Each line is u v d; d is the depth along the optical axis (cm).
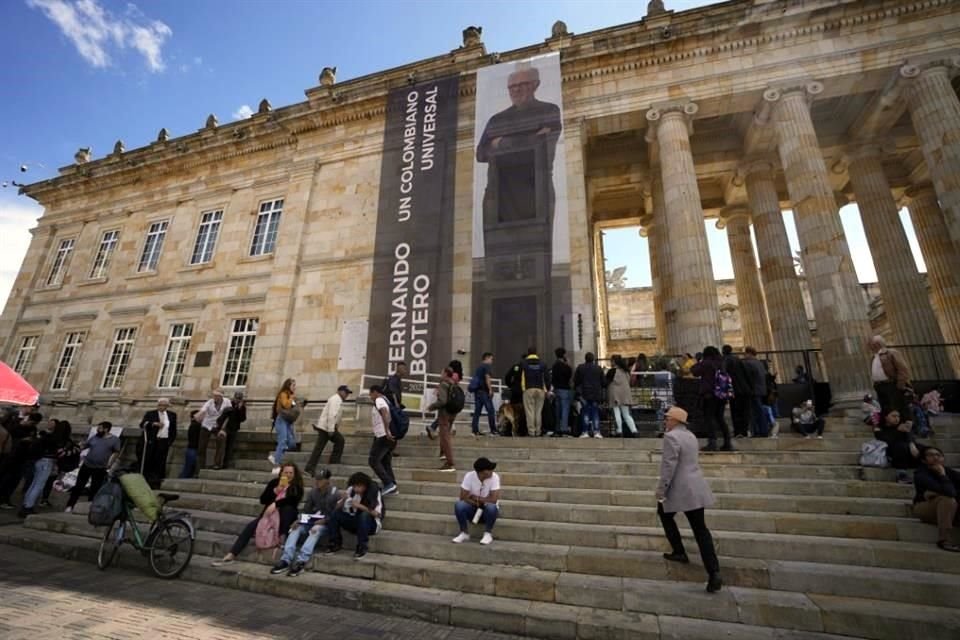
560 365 966
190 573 591
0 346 2153
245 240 1906
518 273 1346
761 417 852
